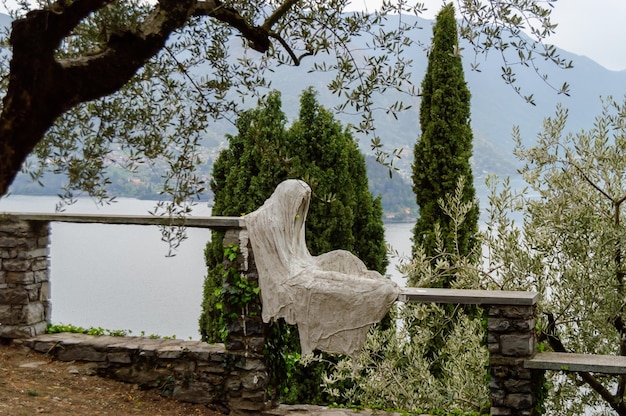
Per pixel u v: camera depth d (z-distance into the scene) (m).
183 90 5.42
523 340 6.86
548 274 9.40
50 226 9.34
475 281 9.53
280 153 5.50
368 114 5.02
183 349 8.12
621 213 9.83
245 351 7.84
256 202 12.48
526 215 9.71
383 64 5.05
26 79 3.44
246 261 7.79
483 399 8.90
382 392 9.59
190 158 5.03
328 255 7.68
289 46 5.40
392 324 10.05
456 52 4.56
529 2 4.61
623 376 9.12
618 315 9.07
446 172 12.45
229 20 4.98
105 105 5.04
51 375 8.27
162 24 3.82
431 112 12.60
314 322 7.34
